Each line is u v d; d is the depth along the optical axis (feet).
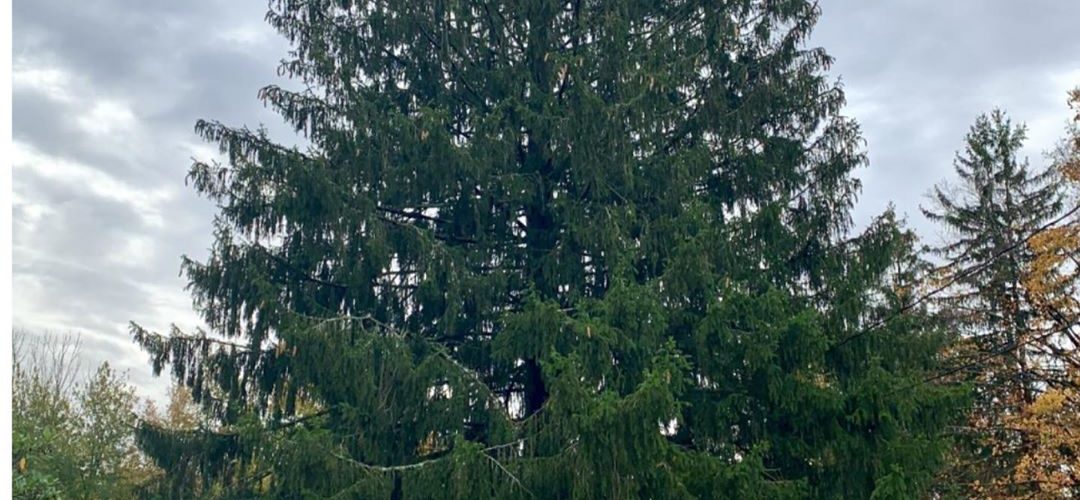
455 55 45.44
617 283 35.55
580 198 42.68
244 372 40.45
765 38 46.03
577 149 40.50
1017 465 62.39
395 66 46.39
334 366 36.22
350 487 33.96
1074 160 62.34
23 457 34.32
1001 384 66.74
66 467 67.05
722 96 43.39
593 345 34.55
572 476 32.22
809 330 36.86
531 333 36.37
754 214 41.27
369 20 45.24
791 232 43.57
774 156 45.01
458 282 39.88
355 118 41.63
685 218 39.52
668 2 46.62
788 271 43.11
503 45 45.73
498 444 36.17
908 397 38.29
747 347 36.99
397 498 36.01
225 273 39.93
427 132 39.47
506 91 44.21
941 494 58.13
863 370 40.06
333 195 39.55
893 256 42.60
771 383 37.27
